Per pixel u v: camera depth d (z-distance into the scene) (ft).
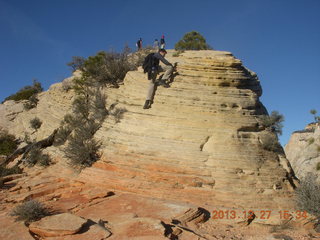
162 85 40.70
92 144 38.34
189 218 26.32
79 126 44.52
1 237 20.52
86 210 27.55
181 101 39.04
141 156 35.04
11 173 42.86
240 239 23.91
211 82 40.63
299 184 34.09
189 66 41.73
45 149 49.52
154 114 38.78
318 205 27.73
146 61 39.68
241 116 38.70
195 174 33.04
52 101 67.05
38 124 65.62
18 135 67.56
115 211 27.09
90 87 55.67
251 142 37.17
